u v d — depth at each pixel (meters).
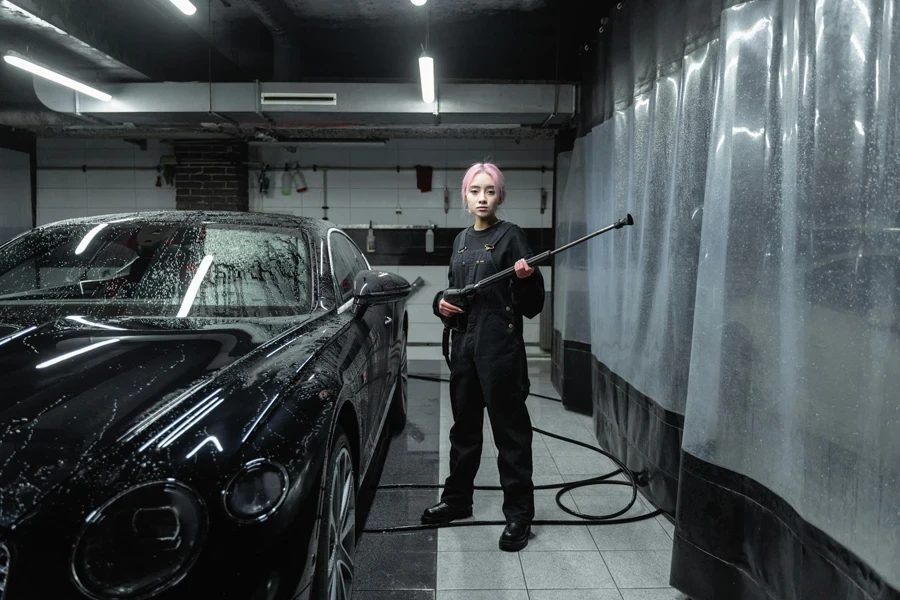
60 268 1.81
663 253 2.42
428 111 4.47
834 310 1.21
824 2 1.27
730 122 1.61
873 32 1.14
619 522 2.21
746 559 1.54
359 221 6.48
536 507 2.38
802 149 1.34
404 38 5.56
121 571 0.86
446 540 2.07
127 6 4.31
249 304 1.71
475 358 2.00
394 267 6.48
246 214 2.15
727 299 1.59
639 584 1.82
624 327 2.81
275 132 5.64
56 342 1.31
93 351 1.26
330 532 1.27
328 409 1.25
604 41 3.33
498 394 1.98
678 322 2.17
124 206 6.45
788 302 1.39
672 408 2.22
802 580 1.30
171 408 1.05
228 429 1.03
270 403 1.14
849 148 1.18
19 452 0.91
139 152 6.40
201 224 2.01
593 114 3.58
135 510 0.89
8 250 1.91
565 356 3.92
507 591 1.77
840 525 1.17
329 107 4.47
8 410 1.00
